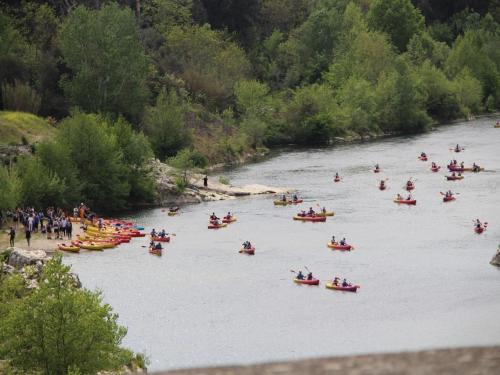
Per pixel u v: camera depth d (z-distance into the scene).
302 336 198.12
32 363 138.50
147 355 187.75
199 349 191.50
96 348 140.88
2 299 158.25
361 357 29.05
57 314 138.75
